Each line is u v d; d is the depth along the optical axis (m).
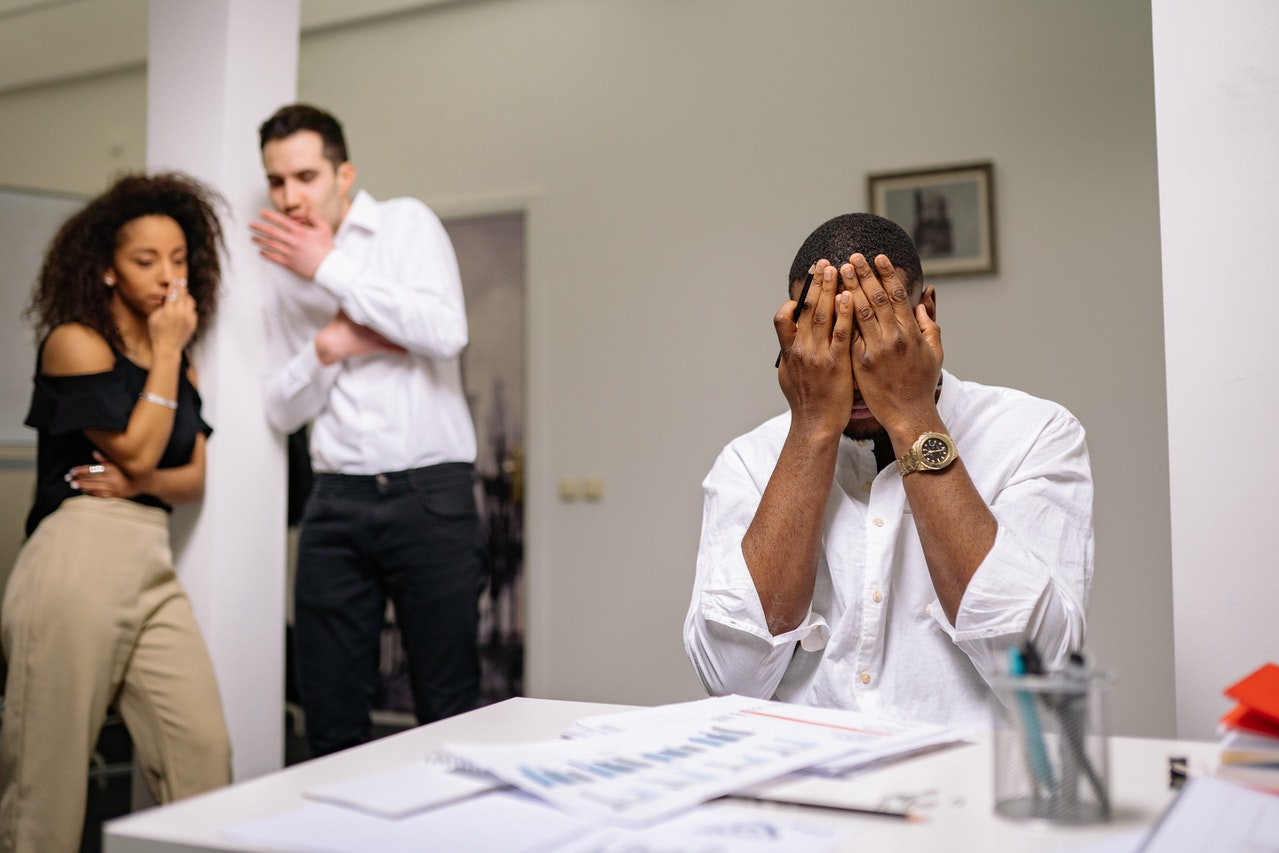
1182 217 1.54
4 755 2.17
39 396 2.32
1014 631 1.22
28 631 2.17
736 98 4.14
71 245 2.38
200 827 0.78
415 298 2.59
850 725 1.04
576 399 4.38
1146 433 3.50
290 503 3.08
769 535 1.31
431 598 2.68
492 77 4.59
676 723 1.05
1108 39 3.58
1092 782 0.77
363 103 4.85
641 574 4.23
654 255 4.27
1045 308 3.63
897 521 1.39
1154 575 3.47
